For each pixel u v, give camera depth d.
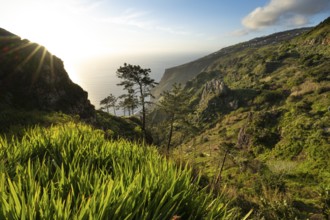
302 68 135.88
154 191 2.53
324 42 168.88
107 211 2.02
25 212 1.93
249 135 68.19
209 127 119.38
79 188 2.47
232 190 6.32
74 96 32.34
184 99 57.03
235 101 128.00
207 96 143.88
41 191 2.59
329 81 98.75
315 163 44.94
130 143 4.65
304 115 69.75
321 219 11.56
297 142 56.84
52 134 4.88
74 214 2.00
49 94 28.06
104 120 37.91
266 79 145.75
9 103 23.17
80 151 3.77
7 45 27.28
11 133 6.25
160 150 5.96
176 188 2.63
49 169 3.08
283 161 51.25
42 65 28.95
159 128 68.62
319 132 56.12
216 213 2.52
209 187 4.81
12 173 3.03
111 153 3.89
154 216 2.09
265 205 7.32
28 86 26.36
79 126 6.24
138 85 45.56
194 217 2.41
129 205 2.16
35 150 3.96
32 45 29.48
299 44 191.25
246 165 39.88
